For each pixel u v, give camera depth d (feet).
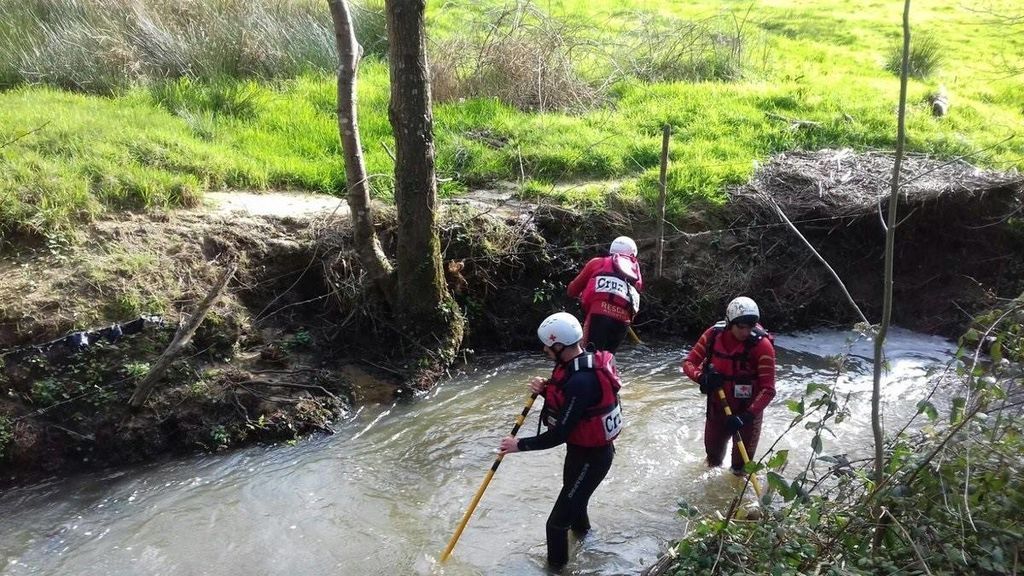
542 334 16.66
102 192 25.48
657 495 20.45
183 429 21.70
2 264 22.79
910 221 31.83
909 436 16.12
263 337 24.41
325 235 26.32
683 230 30.81
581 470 17.02
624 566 17.90
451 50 39.37
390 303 25.67
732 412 19.89
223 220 25.99
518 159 32.58
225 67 37.17
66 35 35.40
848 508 15.30
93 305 22.30
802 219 31.48
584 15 51.57
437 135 33.78
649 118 37.81
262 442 22.20
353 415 23.62
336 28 22.76
